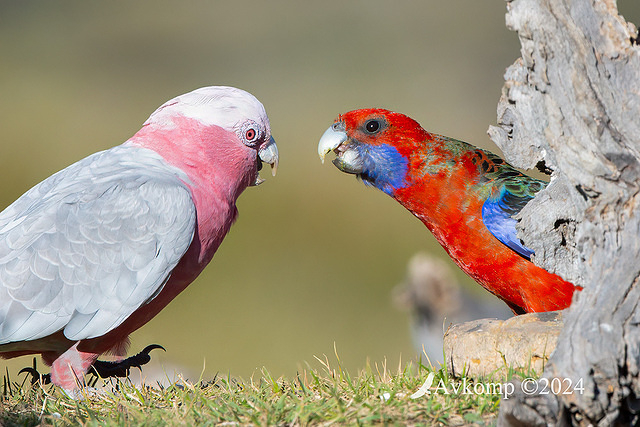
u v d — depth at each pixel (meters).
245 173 10.76
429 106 56.84
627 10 58.53
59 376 9.71
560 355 7.11
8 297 9.20
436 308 17.62
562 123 8.01
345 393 8.80
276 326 27.48
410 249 36.53
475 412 7.96
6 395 9.65
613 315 7.12
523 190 10.70
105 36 76.62
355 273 34.12
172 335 26.22
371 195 41.31
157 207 9.70
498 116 9.47
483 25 78.69
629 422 7.19
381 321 28.39
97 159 10.48
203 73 66.69
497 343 8.71
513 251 10.49
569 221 8.74
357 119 11.39
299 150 46.22
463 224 10.84
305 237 37.66
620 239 7.41
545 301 10.45
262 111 10.80
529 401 6.96
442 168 10.99
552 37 8.00
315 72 66.38
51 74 62.88
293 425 7.85
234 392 9.14
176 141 10.48
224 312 28.97
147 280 9.55
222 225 10.53
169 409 8.69
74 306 9.32
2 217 10.24
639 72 7.82
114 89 60.22
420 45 73.88
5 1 83.81
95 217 9.53
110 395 9.21
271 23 81.75
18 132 48.03
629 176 7.61
